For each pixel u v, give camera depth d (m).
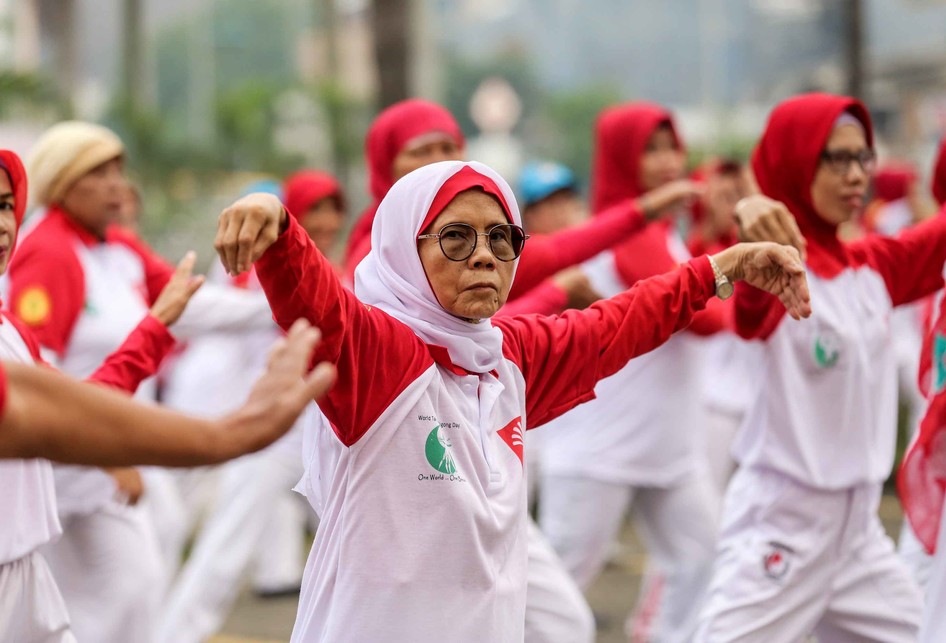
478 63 76.44
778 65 50.12
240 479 10.33
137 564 7.77
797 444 6.73
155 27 50.91
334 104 29.73
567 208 12.88
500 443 5.20
